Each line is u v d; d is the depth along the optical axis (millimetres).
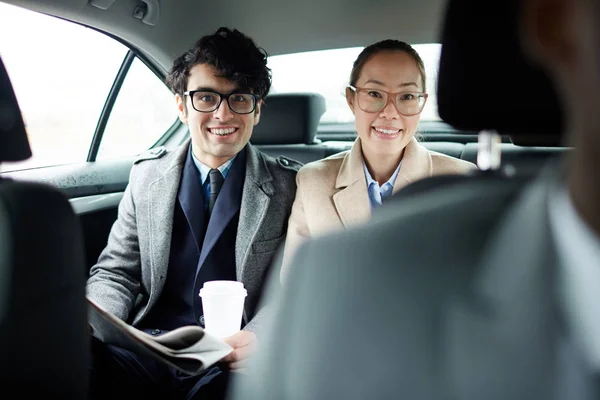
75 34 2389
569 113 428
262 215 1870
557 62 424
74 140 2656
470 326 415
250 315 1872
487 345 409
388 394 431
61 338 1042
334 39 2820
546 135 686
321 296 464
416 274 441
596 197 405
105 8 2312
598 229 410
